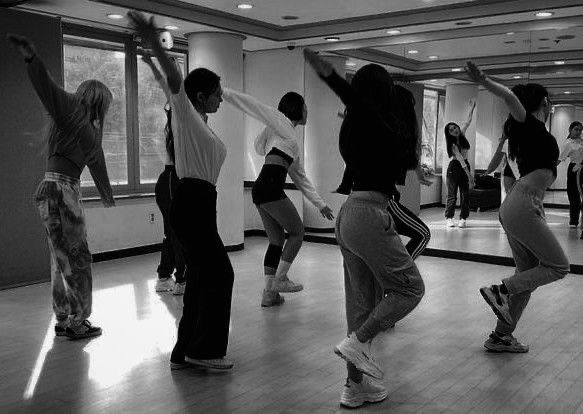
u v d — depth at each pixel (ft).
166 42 18.08
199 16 17.92
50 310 13.29
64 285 11.35
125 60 19.80
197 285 9.36
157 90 20.97
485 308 13.62
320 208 12.86
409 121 8.27
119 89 19.75
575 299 14.43
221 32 19.49
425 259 19.43
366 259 7.59
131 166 20.25
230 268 9.41
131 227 19.72
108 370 9.66
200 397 8.63
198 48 19.60
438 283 16.16
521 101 9.93
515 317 10.50
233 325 12.21
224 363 9.58
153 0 16.51
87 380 9.24
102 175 11.32
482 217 19.99
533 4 15.99
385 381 9.30
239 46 20.03
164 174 14.19
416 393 8.83
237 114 20.34
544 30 17.31
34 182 15.62
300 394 8.77
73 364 9.91
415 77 20.38
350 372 8.32
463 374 9.60
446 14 17.38
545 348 10.90
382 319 7.69
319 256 20.20
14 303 13.88
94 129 10.85
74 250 10.98
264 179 12.81
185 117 8.52
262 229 24.31
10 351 10.54
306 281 16.38
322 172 23.35
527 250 10.25
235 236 20.93
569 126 17.63
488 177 19.20
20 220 15.43
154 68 8.58
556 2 15.70
